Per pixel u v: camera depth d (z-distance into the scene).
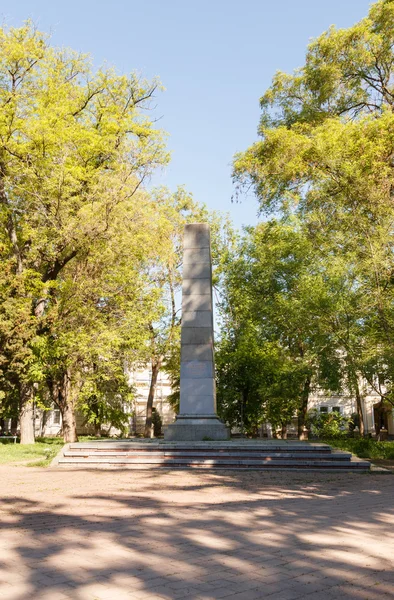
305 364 20.91
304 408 29.14
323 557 5.16
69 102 24.14
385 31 26.06
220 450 15.48
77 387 25.03
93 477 12.30
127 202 22.83
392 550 5.48
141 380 48.62
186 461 14.73
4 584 4.09
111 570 4.54
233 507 8.05
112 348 23.52
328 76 26.97
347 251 19.31
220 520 6.93
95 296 24.27
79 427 43.34
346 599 3.99
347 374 20.34
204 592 4.05
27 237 23.98
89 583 4.16
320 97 27.78
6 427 43.34
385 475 13.68
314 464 14.44
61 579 4.25
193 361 18.84
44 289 23.81
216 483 11.38
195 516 7.21
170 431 17.97
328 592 4.14
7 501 8.54
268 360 25.88
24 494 9.41
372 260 17.78
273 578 4.46
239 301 31.95
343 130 21.86
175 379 39.81
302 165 23.47
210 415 18.33
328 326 19.55
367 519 7.21
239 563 4.89
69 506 8.06
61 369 24.64
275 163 25.33
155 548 5.35
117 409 34.81
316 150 21.28
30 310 22.69
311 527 6.57
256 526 6.58
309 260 25.31
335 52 26.75
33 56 24.19
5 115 21.98
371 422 43.81
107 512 7.52
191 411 18.47
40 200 22.25
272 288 29.08
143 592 3.99
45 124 21.52
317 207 22.27
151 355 30.56
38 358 23.45
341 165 19.50
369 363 18.31
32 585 4.08
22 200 24.09
